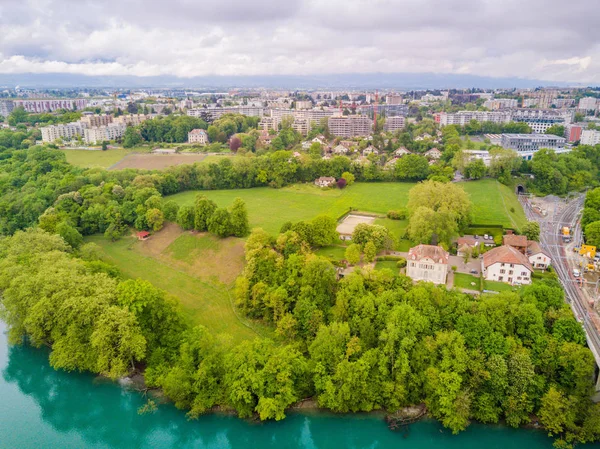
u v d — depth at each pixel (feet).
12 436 398.21
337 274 568.00
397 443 382.63
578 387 375.45
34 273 498.69
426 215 635.66
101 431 405.80
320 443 391.04
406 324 414.00
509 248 571.69
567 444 365.40
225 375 400.47
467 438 383.86
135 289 456.45
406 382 403.34
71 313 428.15
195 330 437.99
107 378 450.71
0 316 472.44
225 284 581.94
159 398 423.23
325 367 407.44
